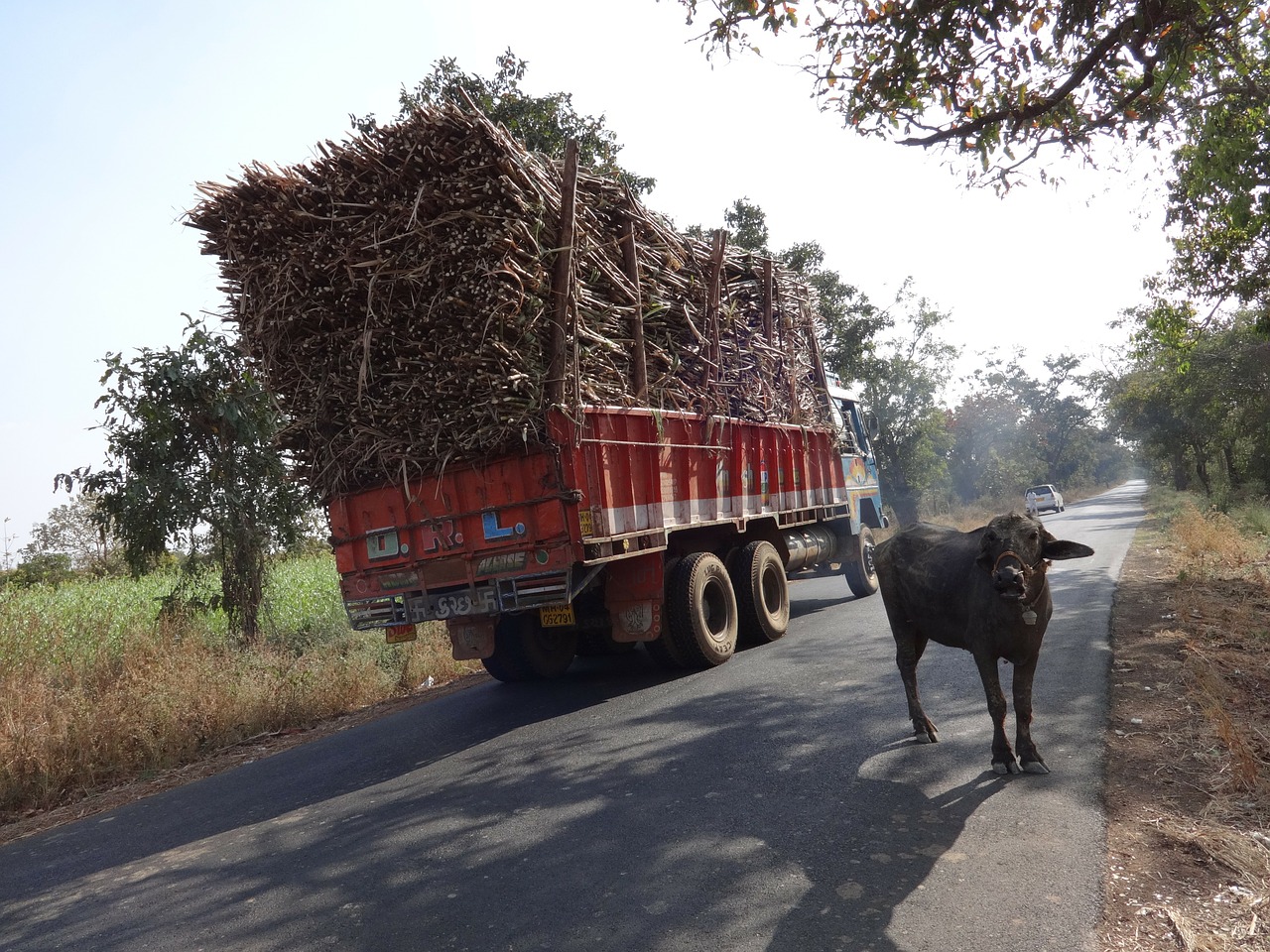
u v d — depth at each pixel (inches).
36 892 188.1
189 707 330.6
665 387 322.7
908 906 132.4
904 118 382.9
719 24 350.0
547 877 156.4
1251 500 1025.5
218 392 450.3
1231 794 165.0
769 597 385.7
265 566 498.6
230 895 167.5
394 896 156.2
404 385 272.8
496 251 247.0
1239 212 399.9
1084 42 354.6
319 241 263.3
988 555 176.9
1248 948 115.0
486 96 733.3
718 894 141.9
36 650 401.4
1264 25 349.1
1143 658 278.2
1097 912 126.9
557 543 271.1
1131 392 1534.2
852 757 205.3
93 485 439.2
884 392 1352.1
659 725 253.9
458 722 299.6
